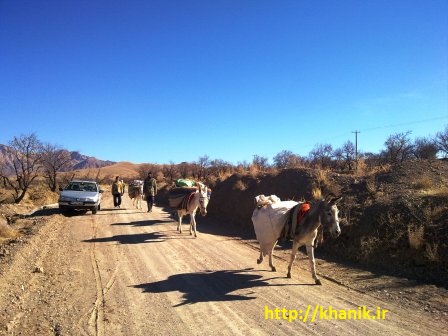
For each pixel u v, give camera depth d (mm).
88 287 8805
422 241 10188
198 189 15195
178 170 71250
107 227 17453
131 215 22406
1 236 14148
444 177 14609
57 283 8984
